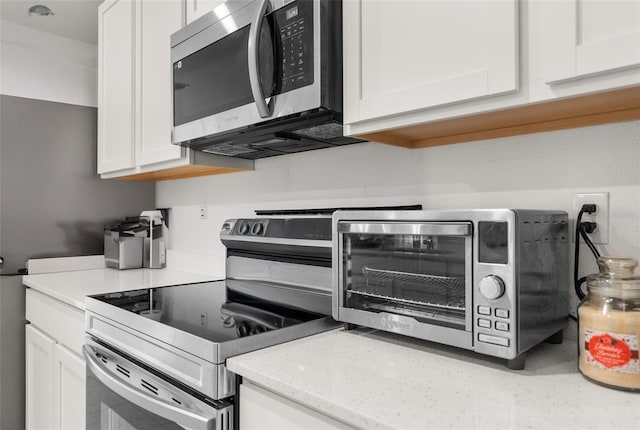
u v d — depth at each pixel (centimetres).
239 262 180
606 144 101
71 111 237
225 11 139
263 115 123
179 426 100
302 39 116
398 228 99
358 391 76
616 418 66
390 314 103
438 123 106
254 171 193
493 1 85
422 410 69
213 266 211
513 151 116
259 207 191
